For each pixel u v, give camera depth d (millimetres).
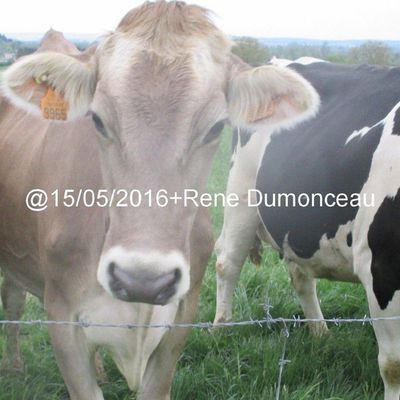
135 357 1950
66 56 1746
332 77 2656
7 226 2232
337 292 3039
